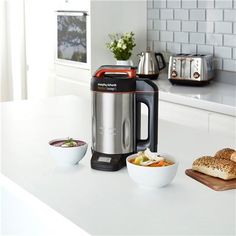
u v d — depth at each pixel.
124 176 1.69
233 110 3.15
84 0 4.40
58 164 1.82
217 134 2.25
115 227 1.29
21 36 5.33
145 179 1.54
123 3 4.54
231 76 4.04
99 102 1.72
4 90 5.47
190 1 4.32
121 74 1.77
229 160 1.67
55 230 1.42
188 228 1.28
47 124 2.40
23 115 2.59
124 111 1.71
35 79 5.27
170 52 4.59
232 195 1.51
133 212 1.38
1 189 1.83
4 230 1.84
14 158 1.90
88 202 1.46
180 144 2.07
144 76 4.27
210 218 1.33
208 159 1.67
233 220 1.32
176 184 1.61
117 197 1.50
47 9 4.94
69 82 4.73
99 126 1.74
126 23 4.60
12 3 5.28
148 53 4.26
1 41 5.36
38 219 1.56
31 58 5.29
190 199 1.48
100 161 1.75
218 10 4.09
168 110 3.69
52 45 4.95
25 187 1.59
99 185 1.60
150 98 1.73
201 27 4.26
